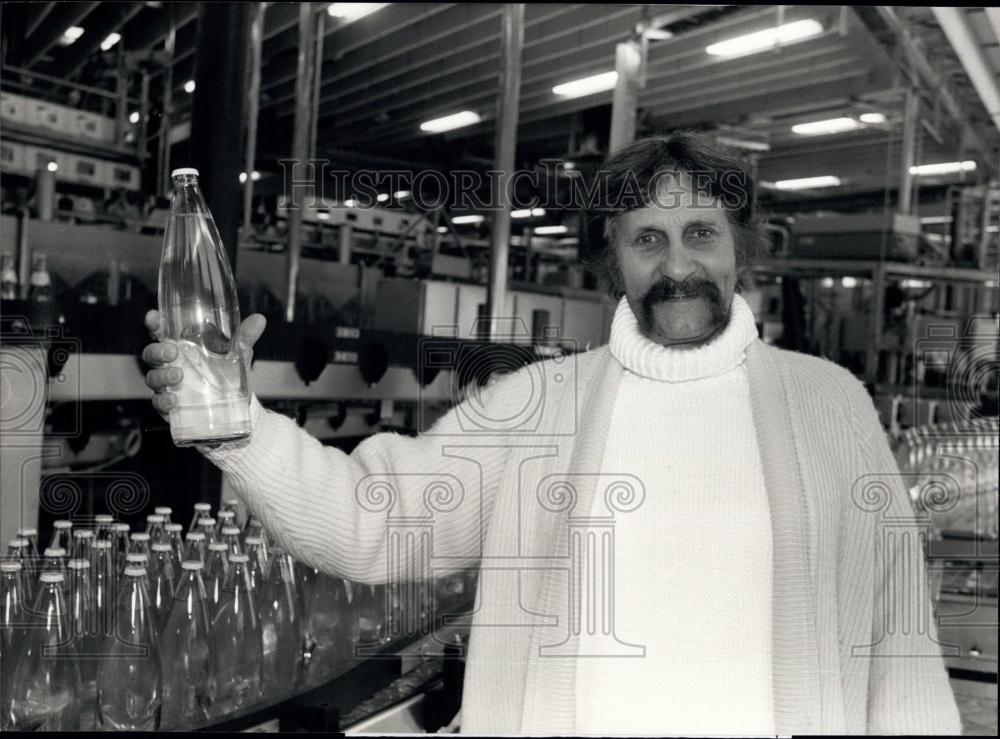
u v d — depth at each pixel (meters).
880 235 5.01
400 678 1.66
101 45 4.94
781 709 1.10
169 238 1.20
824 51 5.58
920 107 6.55
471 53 6.33
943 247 7.44
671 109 7.45
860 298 5.51
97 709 1.37
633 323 1.29
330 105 7.52
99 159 4.37
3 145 4.07
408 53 6.40
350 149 8.08
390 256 4.71
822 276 5.15
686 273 1.20
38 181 3.58
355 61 6.43
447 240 5.60
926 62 5.36
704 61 5.91
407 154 8.23
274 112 6.46
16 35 4.93
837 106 6.84
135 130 4.57
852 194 8.98
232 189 2.31
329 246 4.71
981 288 6.02
